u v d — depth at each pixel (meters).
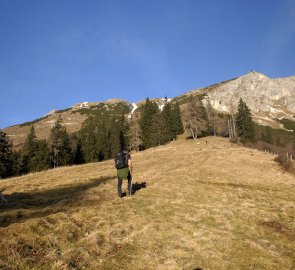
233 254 11.64
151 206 16.72
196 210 16.91
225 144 81.06
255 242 13.21
